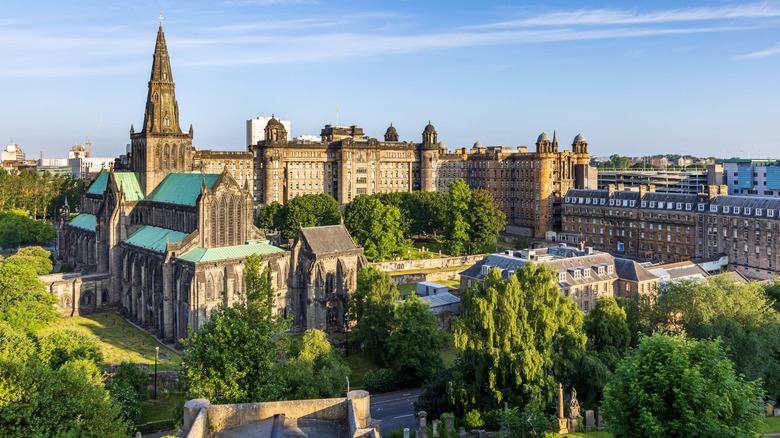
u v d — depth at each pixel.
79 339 98.19
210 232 134.75
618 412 59.69
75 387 59.50
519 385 79.94
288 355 100.94
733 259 192.88
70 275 162.62
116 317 149.88
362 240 197.75
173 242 130.25
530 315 88.12
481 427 79.06
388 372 105.06
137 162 167.62
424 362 106.19
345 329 133.75
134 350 122.81
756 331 100.44
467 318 88.50
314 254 134.00
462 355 89.69
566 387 85.81
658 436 53.91
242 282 130.25
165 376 102.94
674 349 58.97
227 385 57.25
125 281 149.62
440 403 87.00
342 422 37.09
